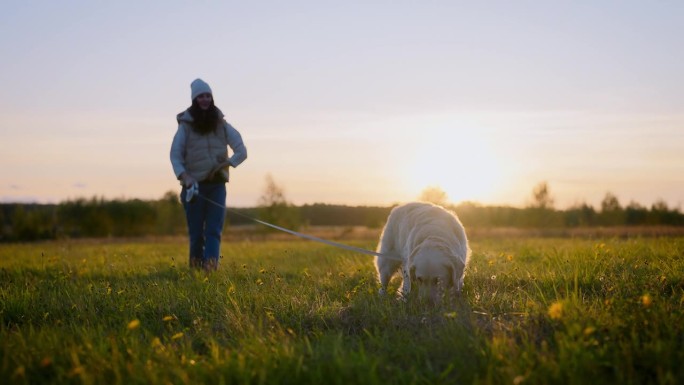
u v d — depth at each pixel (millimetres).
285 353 3766
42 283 7602
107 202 45062
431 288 5684
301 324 5012
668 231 23453
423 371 3646
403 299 5684
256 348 3914
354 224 48844
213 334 4746
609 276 6445
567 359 3459
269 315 5070
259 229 41344
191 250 8812
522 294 5871
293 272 8992
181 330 4973
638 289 5461
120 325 5086
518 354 3650
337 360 3459
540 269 7566
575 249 9789
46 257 12102
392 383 3420
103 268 9562
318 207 50719
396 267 7566
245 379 3355
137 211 44375
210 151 8539
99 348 4121
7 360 3799
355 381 3354
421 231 6551
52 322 5289
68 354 3980
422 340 4133
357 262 9945
